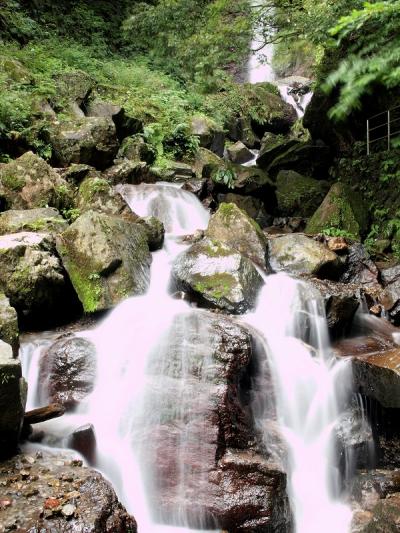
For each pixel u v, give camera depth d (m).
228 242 7.32
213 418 4.04
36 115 10.48
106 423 4.31
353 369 5.31
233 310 5.91
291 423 4.90
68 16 17.05
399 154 9.56
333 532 4.13
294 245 7.61
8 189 7.62
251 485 3.79
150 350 4.62
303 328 6.02
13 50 12.75
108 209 7.74
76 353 4.77
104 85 13.65
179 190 9.95
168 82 15.88
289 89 20.70
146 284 6.30
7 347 3.70
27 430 3.94
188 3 11.20
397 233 9.16
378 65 1.76
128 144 11.31
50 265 5.68
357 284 7.49
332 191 10.03
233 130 16.77
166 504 3.81
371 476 4.81
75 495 3.12
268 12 10.43
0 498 3.07
